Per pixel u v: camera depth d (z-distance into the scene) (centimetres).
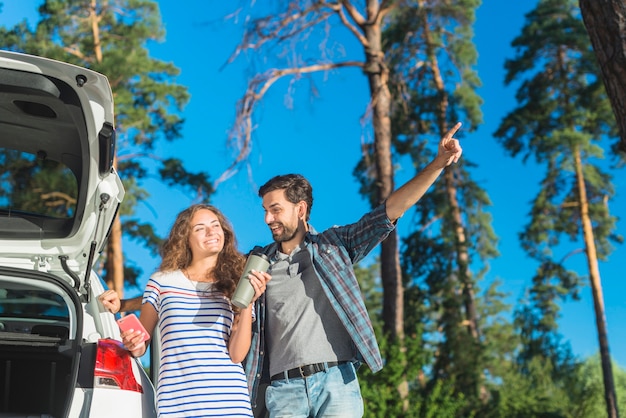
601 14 507
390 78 2352
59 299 444
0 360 396
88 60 2911
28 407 399
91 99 357
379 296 4612
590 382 2948
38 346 365
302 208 406
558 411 2344
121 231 2855
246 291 333
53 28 2925
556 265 3319
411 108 2922
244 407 343
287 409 386
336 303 388
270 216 402
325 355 389
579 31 3206
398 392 1310
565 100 3309
